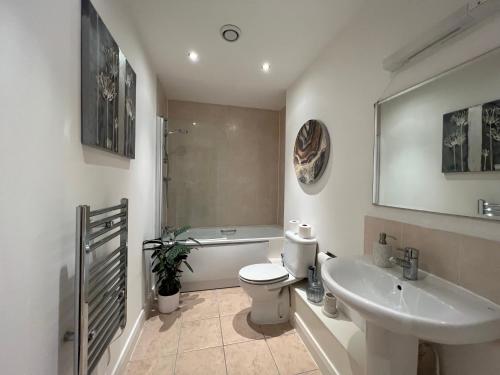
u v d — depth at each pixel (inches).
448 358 35.4
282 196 128.6
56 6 29.0
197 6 55.8
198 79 94.8
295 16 58.9
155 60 80.4
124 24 53.3
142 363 56.5
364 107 54.3
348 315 57.5
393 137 46.0
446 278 35.4
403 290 37.5
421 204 39.9
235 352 60.5
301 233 76.0
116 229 50.2
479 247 31.1
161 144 91.0
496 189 29.7
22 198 24.4
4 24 21.8
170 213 119.3
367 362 38.1
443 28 34.0
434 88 37.9
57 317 30.5
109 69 42.5
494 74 30.1
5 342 22.2
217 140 124.7
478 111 31.7
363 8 55.2
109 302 41.4
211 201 124.7
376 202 49.6
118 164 50.7
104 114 40.7
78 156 34.9
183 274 92.3
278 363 57.1
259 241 101.0
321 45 70.8
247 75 90.8
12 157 23.0
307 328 64.2
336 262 46.0
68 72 31.7
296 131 92.0
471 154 32.5
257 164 130.5
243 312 79.2
